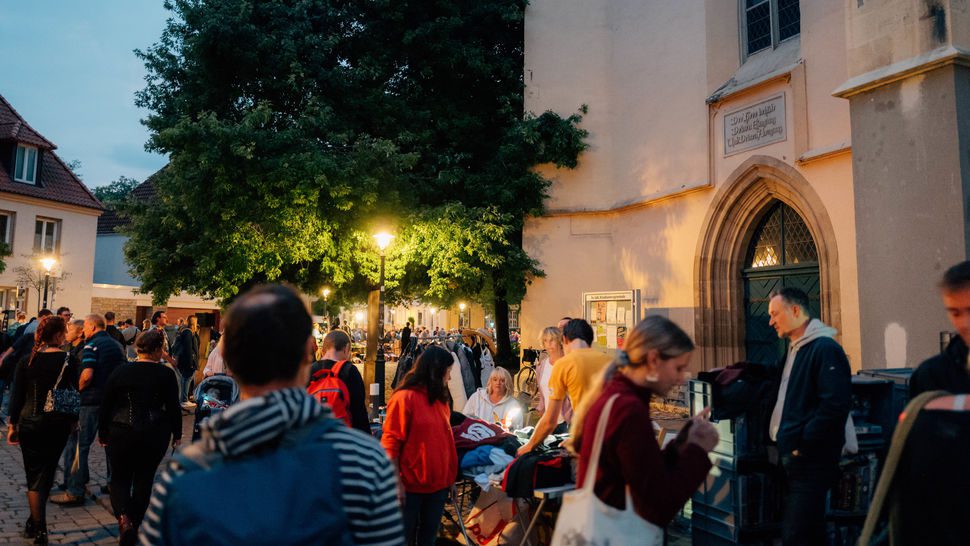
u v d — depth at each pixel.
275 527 1.29
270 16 14.19
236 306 1.55
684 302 12.17
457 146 15.74
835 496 4.22
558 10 14.95
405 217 13.46
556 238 14.59
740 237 11.43
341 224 13.45
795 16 10.94
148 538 1.36
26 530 5.37
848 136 9.41
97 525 5.81
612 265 14.08
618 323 11.21
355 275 15.56
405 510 4.08
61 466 8.11
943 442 2.03
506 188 14.33
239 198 12.44
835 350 3.56
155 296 14.23
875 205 6.88
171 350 14.24
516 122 14.44
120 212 15.27
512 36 16.73
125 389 4.81
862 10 7.15
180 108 14.06
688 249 12.13
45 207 26.03
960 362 2.44
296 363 1.55
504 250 14.56
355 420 4.33
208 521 1.29
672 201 12.55
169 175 13.69
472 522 5.02
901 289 6.56
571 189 14.50
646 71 13.36
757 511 4.27
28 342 9.67
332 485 1.38
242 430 1.36
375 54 15.24
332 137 13.35
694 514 4.66
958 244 6.13
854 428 4.25
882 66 6.89
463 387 9.48
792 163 10.24
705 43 11.93
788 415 3.64
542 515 4.63
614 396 2.29
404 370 9.08
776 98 10.55
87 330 6.73
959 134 6.21
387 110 14.75
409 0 15.53
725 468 4.38
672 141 12.61
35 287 23.11
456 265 13.39
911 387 2.61
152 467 4.90
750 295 11.43
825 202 9.71
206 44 13.16
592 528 2.19
